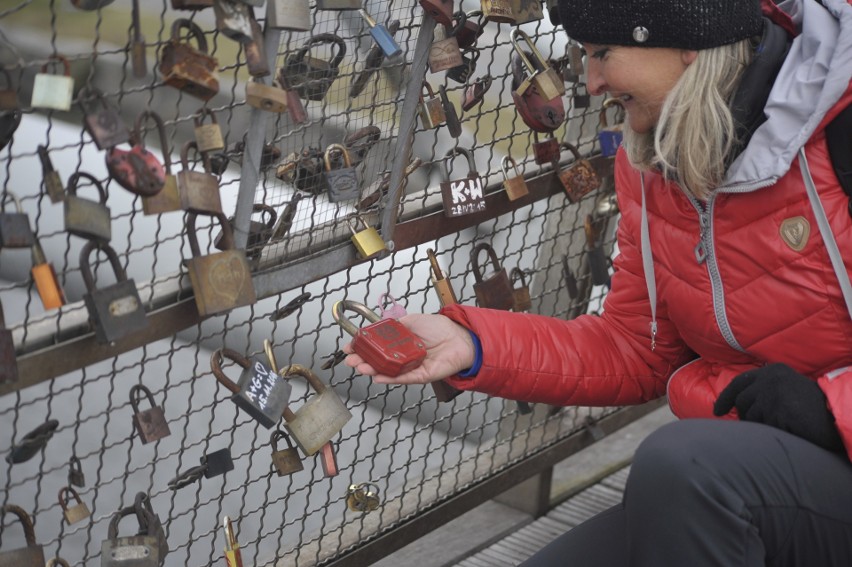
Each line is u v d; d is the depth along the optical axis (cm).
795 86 144
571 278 223
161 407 150
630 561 144
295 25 142
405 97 166
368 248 166
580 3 150
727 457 137
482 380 176
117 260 136
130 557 144
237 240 150
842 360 154
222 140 139
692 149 150
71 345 138
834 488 140
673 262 166
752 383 147
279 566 190
